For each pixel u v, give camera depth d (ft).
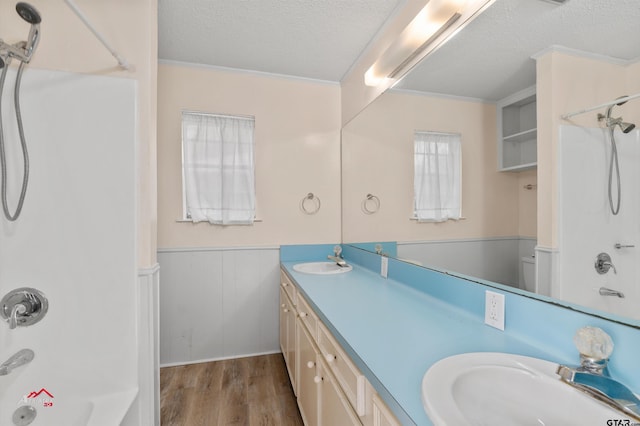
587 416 2.03
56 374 3.93
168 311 7.66
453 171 4.35
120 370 4.09
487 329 3.40
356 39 6.71
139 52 4.58
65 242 3.97
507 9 3.41
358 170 7.59
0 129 3.66
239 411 5.96
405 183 5.56
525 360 2.56
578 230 2.62
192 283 7.79
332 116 8.82
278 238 8.37
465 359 2.59
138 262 4.37
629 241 2.19
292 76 8.47
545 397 2.26
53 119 3.92
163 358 7.65
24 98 3.84
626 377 2.24
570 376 2.24
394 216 5.94
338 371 3.40
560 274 2.79
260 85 8.25
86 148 4.00
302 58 7.54
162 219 7.58
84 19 3.39
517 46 3.27
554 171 2.82
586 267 2.54
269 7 5.62
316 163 8.70
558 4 2.80
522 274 3.21
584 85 2.54
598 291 2.43
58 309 3.96
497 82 3.55
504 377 2.42
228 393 6.54
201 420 5.69
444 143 4.52
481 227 3.78
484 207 3.76
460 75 4.20
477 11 3.84
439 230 4.69
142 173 4.54
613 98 2.30
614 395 2.05
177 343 7.73
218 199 7.85
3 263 3.83
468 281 3.98
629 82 2.21
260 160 8.24
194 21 6.03
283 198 8.41
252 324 8.21
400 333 3.28
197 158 7.71
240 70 8.04
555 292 2.85
